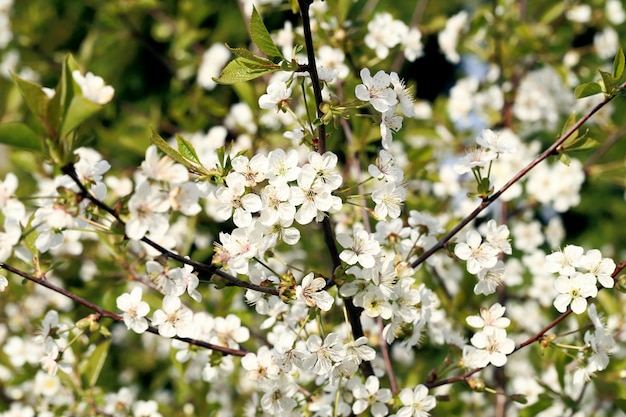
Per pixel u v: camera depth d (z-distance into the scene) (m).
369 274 1.30
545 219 2.60
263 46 1.28
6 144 1.23
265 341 1.51
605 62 1.87
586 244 3.69
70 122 1.22
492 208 1.74
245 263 1.29
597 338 1.34
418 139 1.80
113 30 1.97
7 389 1.62
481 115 1.76
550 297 1.64
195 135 1.72
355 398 1.37
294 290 1.29
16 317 1.66
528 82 1.76
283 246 1.63
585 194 3.73
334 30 1.55
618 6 1.79
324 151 1.30
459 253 1.33
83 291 1.53
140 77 3.54
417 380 1.56
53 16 2.73
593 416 1.57
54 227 1.26
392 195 1.30
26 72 2.06
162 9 2.14
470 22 1.75
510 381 1.68
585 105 1.78
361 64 1.55
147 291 1.63
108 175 1.72
